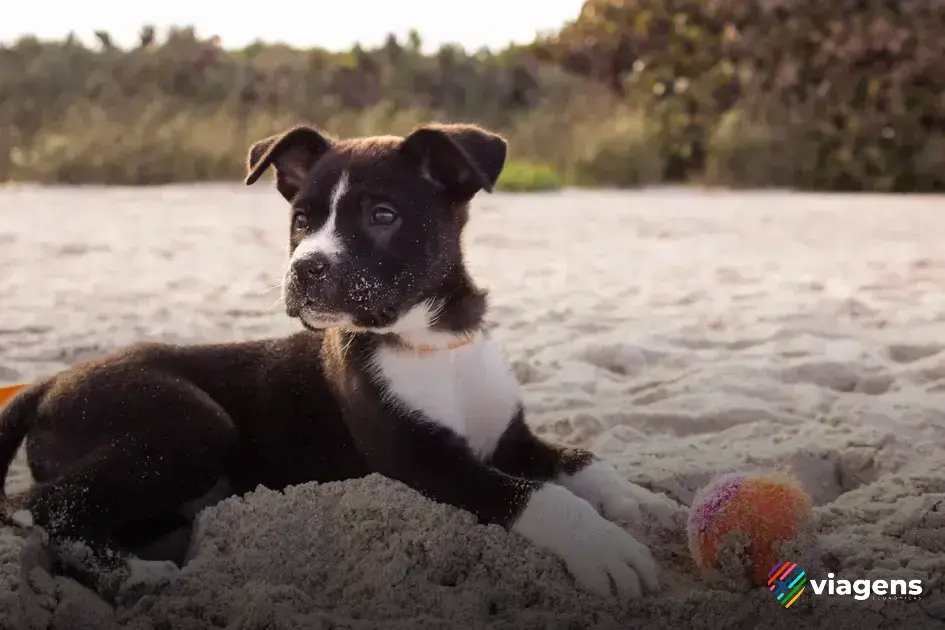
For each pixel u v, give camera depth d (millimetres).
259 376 1017
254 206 3510
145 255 2354
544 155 4887
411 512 919
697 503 886
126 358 997
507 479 927
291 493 953
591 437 1167
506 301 1777
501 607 867
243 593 849
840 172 4340
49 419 964
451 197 992
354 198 956
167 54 6039
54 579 882
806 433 1134
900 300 1759
